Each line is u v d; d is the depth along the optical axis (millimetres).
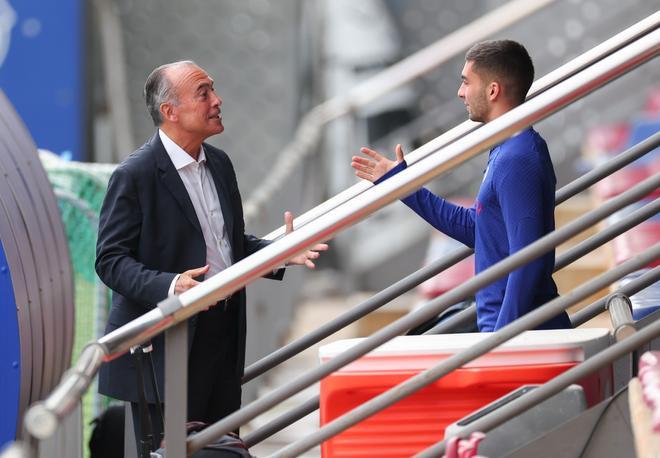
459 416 12477
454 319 15281
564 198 14734
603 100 33531
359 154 37844
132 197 14445
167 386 11219
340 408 12523
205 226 14773
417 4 39406
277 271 14945
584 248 14656
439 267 15148
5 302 15820
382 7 39500
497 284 14133
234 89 37312
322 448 12625
